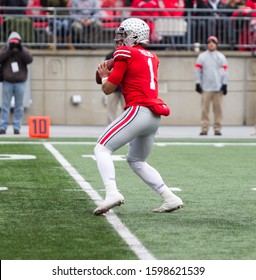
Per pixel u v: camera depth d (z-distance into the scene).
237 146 55.09
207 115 63.16
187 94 74.19
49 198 32.81
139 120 28.08
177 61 73.94
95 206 31.00
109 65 28.75
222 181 38.38
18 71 61.69
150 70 28.39
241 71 74.31
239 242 24.92
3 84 62.06
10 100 62.47
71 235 25.62
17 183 36.88
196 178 39.31
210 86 62.38
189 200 32.75
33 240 24.92
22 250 23.62
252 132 67.00
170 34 73.81
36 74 73.12
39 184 36.66
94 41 73.75
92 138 59.97
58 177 38.94
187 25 73.94
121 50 28.19
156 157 48.19
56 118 73.62
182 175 40.34
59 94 73.44
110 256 22.88
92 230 26.45
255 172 41.81
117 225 27.30
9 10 73.12
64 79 73.38
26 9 71.75
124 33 28.67
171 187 36.25
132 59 28.19
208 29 74.00
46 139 58.91
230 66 74.12
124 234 25.83
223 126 73.75
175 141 58.25
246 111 74.75
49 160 45.78
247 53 74.06
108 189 28.55
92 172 40.81
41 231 26.25
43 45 73.31
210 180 38.66
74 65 73.38
